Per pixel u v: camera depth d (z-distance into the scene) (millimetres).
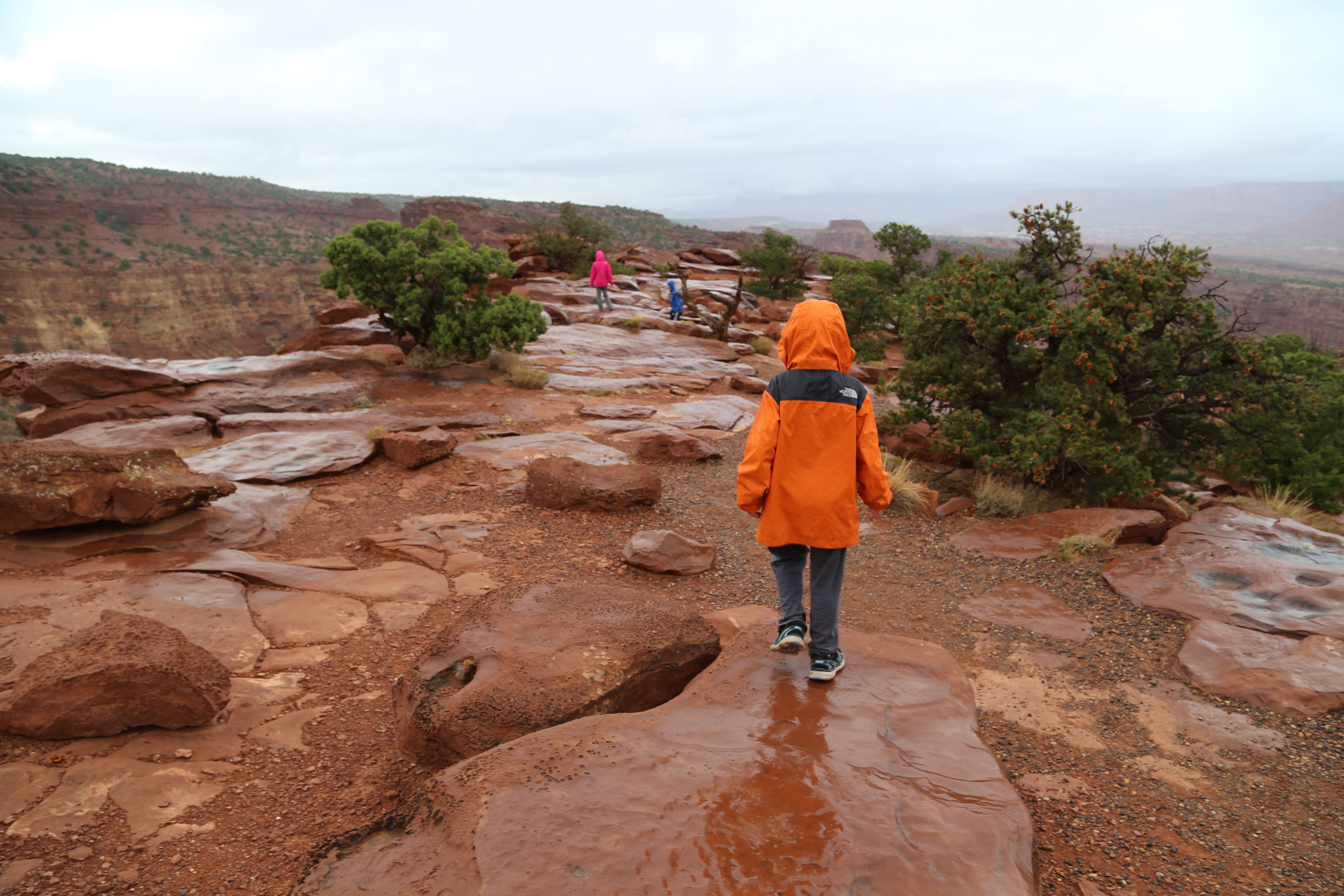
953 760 2816
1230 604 5484
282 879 2643
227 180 176500
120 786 3092
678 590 6172
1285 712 4176
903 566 7023
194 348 126875
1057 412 9703
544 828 2295
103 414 10109
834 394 3156
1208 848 3068
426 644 4793
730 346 22547
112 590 4945
